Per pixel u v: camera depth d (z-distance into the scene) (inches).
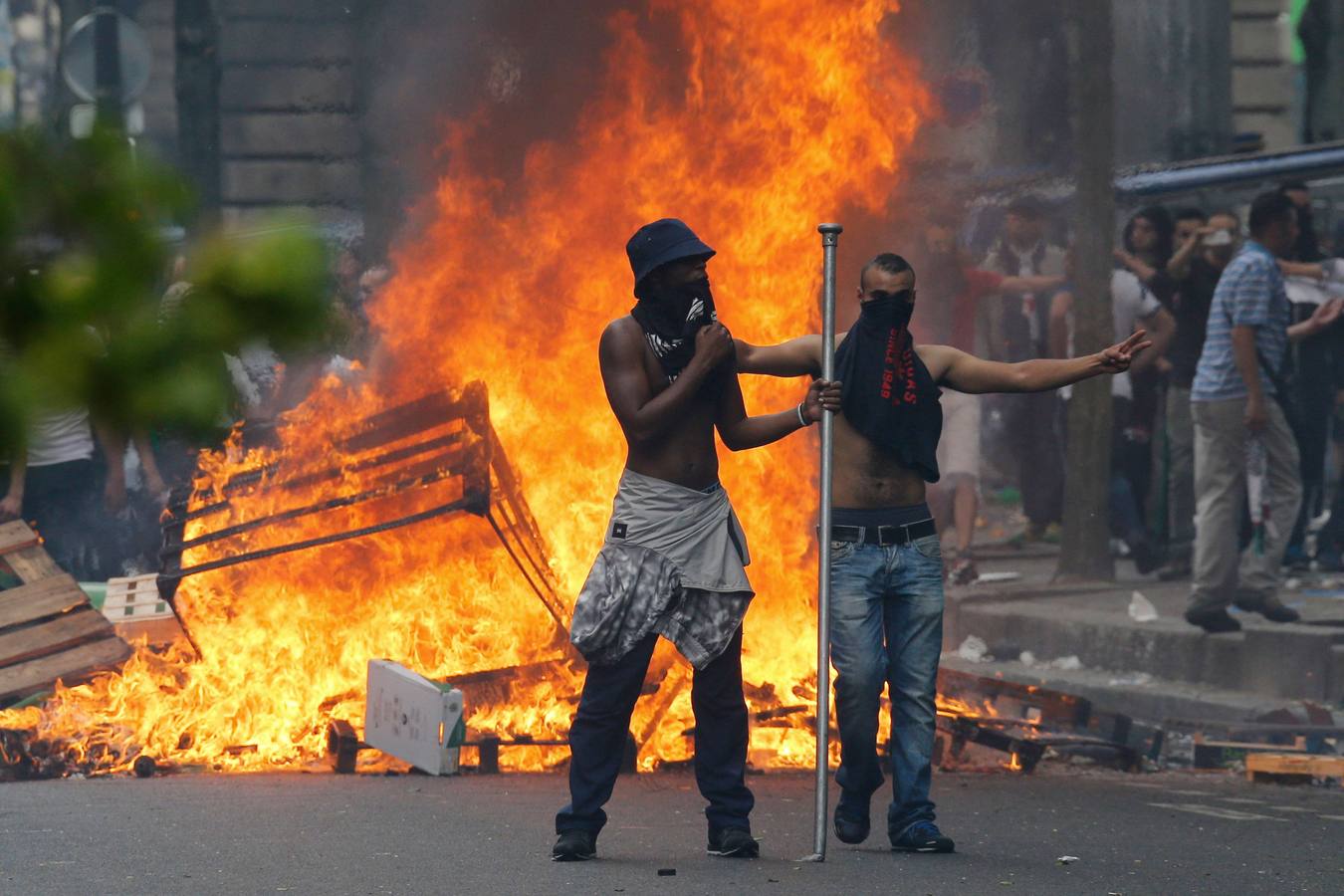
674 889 625.0
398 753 984.9
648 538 682.8
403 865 676.7
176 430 156.7
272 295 158.4
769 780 967.0
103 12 1590.8
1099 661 1398.9
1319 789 972.6
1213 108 2338.8
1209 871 689.0
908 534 719.1
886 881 647.8
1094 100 1705.2
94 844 728.3
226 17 1882.4
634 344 679.7
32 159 152.0
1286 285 1652.3
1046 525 2046.0
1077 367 709.9
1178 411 1708.9
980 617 1547.7
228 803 852.6
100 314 151.3
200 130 1873.8
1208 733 1131.3
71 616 1122.7
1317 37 2416.3
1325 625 1282.0
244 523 1114.1
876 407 713.6
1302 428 1336.1
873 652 710.5
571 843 686.5
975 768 1040.2
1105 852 733.3
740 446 708.7
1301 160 1804.9
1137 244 1760.6
